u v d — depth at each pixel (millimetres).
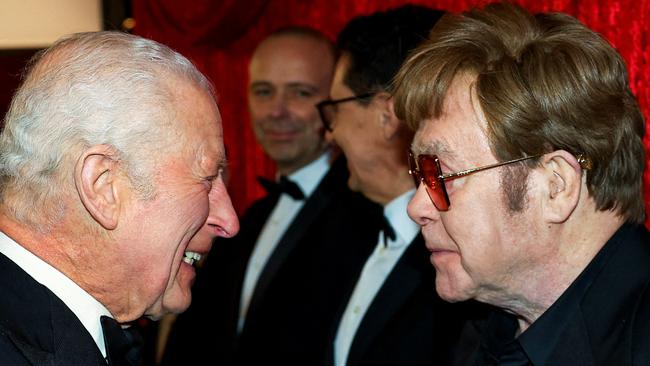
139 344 1550
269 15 4102
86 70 1436
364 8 3723
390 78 2162
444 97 1518
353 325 2203
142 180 1455
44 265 1435
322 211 2676
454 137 1508
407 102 1554
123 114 1438
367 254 2379
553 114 1455
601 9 2775
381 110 2180
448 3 3363
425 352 2008
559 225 1498
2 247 1438
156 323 3486
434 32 1590
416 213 1599
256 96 3160
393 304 2086
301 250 2633
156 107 1464
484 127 1489
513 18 1540
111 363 1406
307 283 2564
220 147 1549
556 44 1490
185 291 1611
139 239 1464
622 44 2695
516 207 1491
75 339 1380
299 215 2828
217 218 1608
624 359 1396
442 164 1525
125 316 1515
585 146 1462
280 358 2529
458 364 1759
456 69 1512
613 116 1471
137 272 1482
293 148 3088
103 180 1433
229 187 4281
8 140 1441
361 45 2201
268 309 2615
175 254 1514
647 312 1414
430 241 1607
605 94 1469
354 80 2207
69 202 1425
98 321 1465
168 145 1475
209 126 1527
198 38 4199
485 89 1476
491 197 1497
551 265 1517
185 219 1499
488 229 1507
